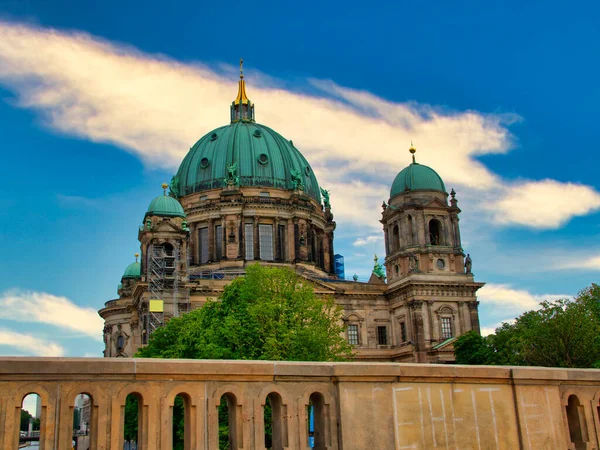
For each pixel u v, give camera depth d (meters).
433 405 29.33
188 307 119.81
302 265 139.00
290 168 150.00
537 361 87.12
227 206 138.25
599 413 33.34
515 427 30.67
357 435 27.70
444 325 129.62
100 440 24.48
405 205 134.62
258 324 76.50
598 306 104.19
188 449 25.77
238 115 166.25
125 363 25.08
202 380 26.23
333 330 83.31
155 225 123.31
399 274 134.25
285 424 27.00
